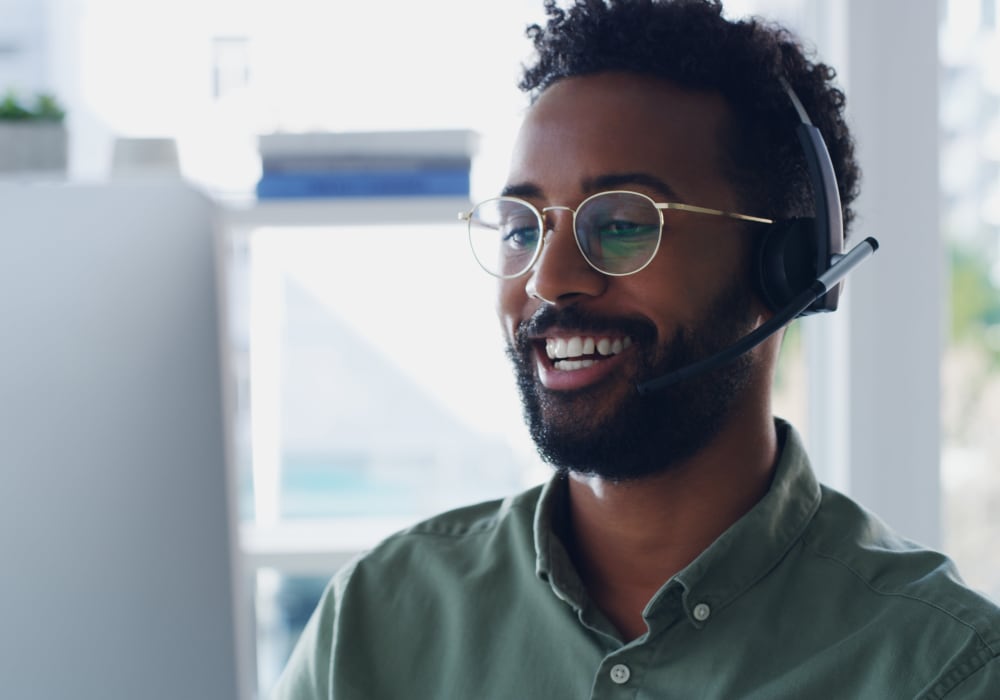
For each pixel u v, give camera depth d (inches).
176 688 30.3
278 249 87.3
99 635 30.2
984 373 85.4
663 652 40.6
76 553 30.1
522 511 48.1
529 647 43.1
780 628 40.7
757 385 43.9
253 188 71.6
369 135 66.8
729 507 43.3
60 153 68.9
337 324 88.0
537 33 48.4
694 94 43.3
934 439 80.2
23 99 84.4
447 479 88.9
